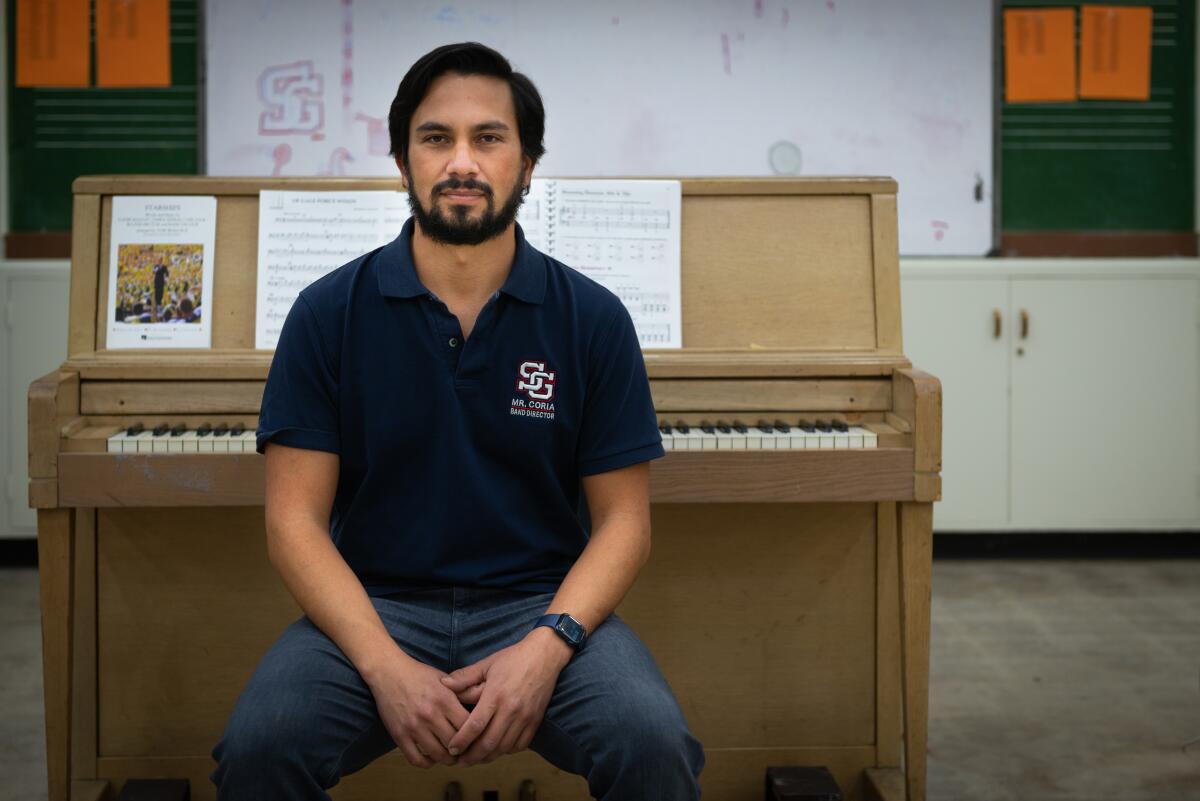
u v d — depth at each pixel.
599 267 2.19
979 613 3.62
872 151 4.14
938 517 4.09
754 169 4.12
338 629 1.48
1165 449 4.08
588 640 1.53
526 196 2.20
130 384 2.07
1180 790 2.36
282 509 1.57
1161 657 3.20
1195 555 4.32
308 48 3.99
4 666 3.10
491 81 1.60
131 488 1.91
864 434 2.00
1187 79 4.23
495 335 1.61
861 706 2.26
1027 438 4.07
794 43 4.08
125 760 2.17
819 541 2.23
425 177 1.59
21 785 2.38
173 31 4.00
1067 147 4.22
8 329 3.85
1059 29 4.17
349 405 1.61
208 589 2.16
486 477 1.62
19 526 3.92
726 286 2.22
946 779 2.41
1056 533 4.35
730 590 2.23
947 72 4.13
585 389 1.66
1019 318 4.03
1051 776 2.43
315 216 2.19
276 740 1.39
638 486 1.67
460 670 1.48
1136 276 4.02
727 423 2.12
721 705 2.24
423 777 2.21
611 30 4.04
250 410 2.08
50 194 4.07
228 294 2.16
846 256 2.25
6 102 4.04
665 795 1.42
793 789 2.10
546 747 1.51
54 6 4.00
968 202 4.19
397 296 1.60
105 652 2.16
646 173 4.11
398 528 1.62
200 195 2.20
